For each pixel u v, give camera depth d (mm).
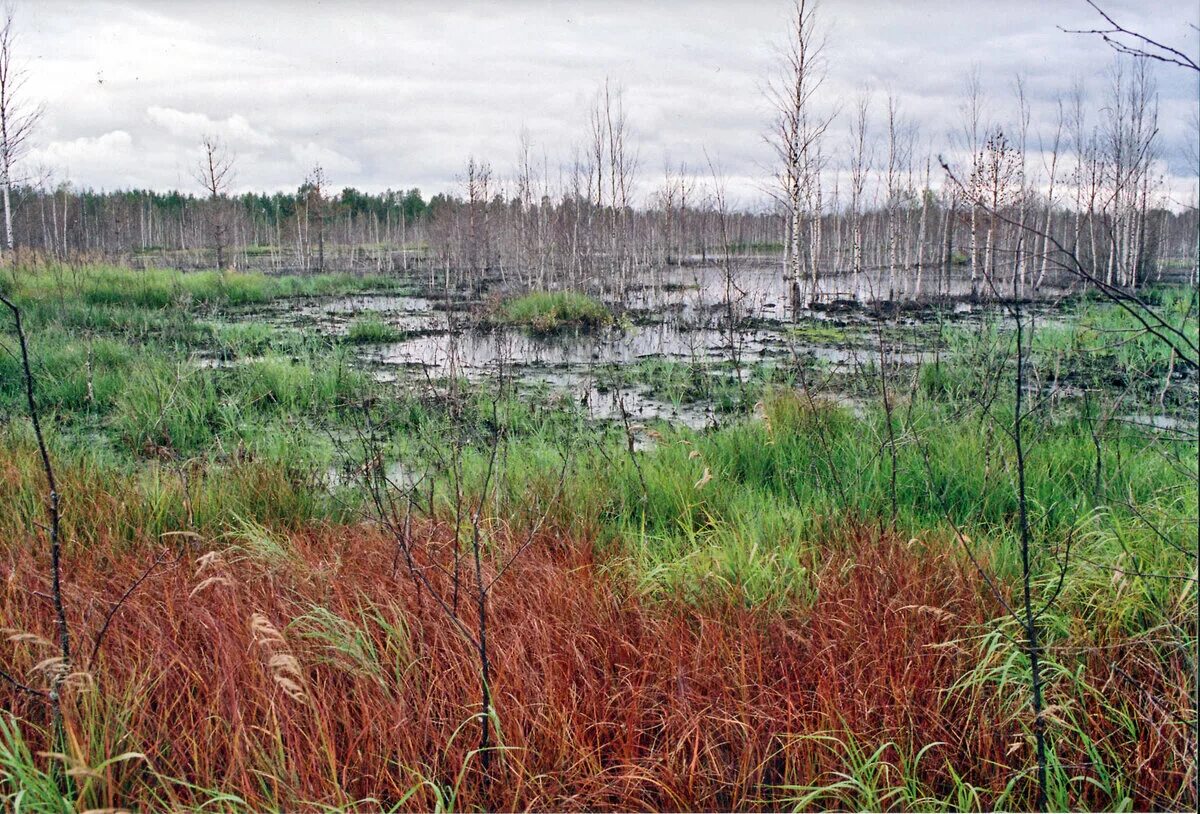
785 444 7078
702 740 3492
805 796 3213
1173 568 4379
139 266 37375
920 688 3721
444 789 3234
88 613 3957
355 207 74188
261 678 3523
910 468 6238
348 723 3381
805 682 3787
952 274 33656
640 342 17656
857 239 25953
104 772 2941
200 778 3170
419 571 3938
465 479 6730
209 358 14453
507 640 3932
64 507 5559
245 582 4477
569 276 28125
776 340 17297
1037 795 3309
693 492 6086
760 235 56781
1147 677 3824
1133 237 27203
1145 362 12359
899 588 4379
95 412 10188
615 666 3924
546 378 13203
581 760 3279
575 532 5438
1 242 31062
